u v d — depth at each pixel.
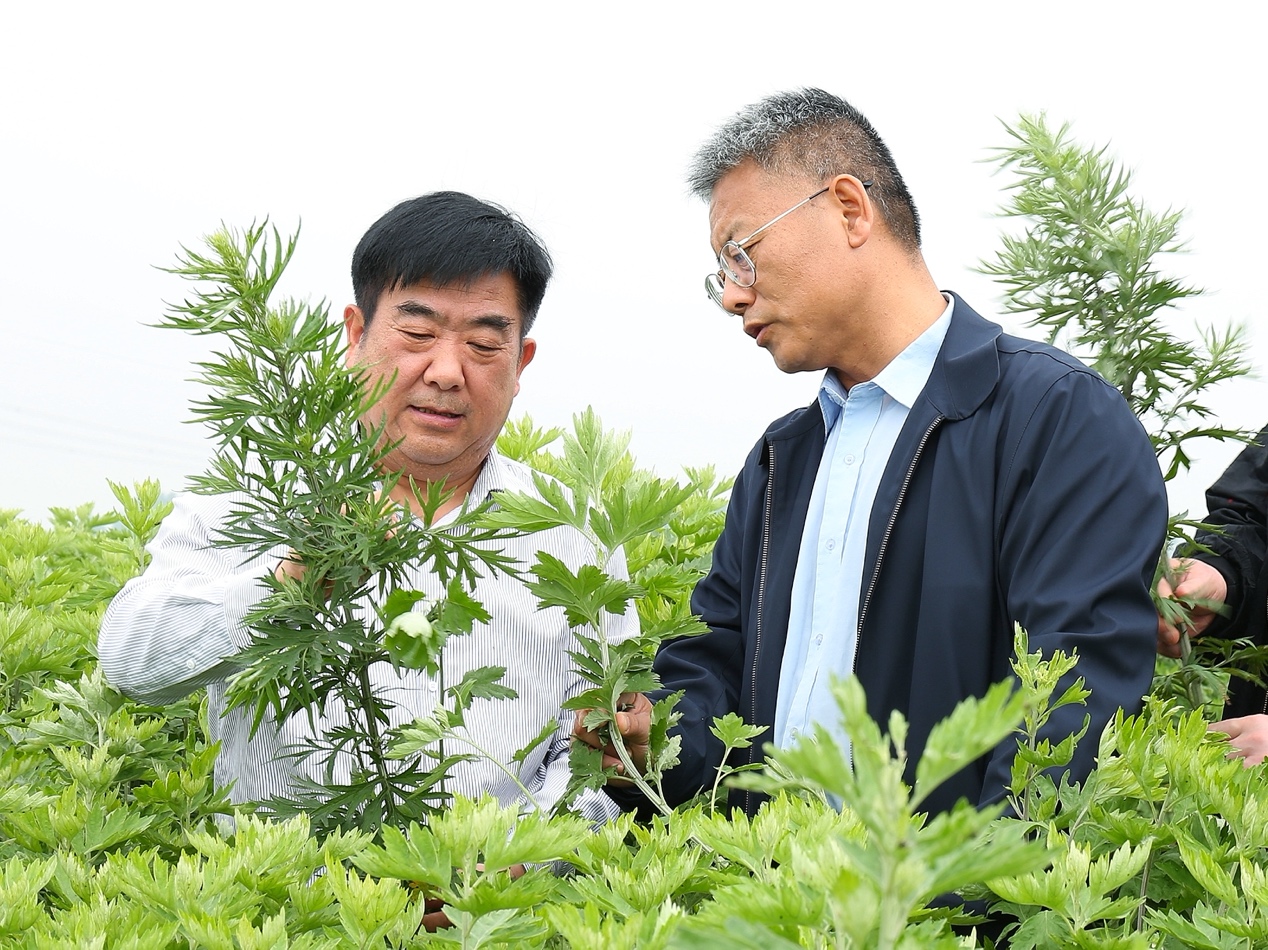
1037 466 2.12
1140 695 1.88
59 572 2.93
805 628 2.39
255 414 1.48
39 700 2.35
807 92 2.42
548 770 2.23
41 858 1.51
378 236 2.21
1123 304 2.36
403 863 1.01
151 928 1.13
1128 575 1.96
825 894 0.83
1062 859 1.16
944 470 2.20
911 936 0.71
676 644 2.50
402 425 2.25
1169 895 1.41
